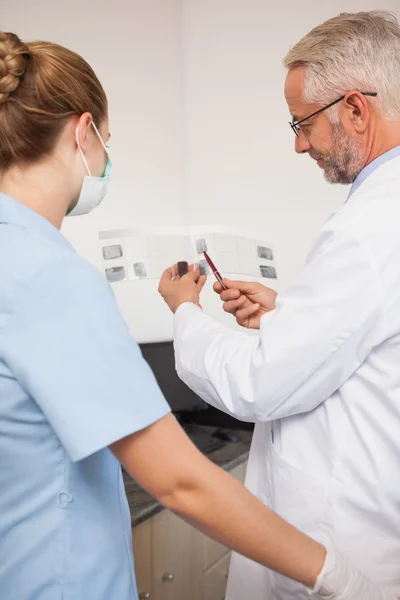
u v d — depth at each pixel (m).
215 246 1.31
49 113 0.70
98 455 0.74
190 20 1.77
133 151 1.75
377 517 0.91
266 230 1.87
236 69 1.81
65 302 0.61
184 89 1.79
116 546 0.73
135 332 1.74
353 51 0.92
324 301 0.85
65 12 1.64
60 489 0.68
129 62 1.72
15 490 0.68
